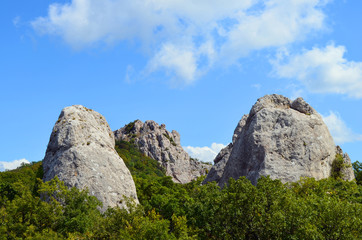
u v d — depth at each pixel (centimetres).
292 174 6694
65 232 4303
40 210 4466
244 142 7494
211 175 8912
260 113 7581
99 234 4188
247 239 4566
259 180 5016
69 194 4700
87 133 5838
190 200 5303
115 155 5953
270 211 4481
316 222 4291
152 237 3922
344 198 5644
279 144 7075
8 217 4400
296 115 7462
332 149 7556
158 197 5644
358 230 4134
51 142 5684
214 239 4753
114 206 5288
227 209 4712
